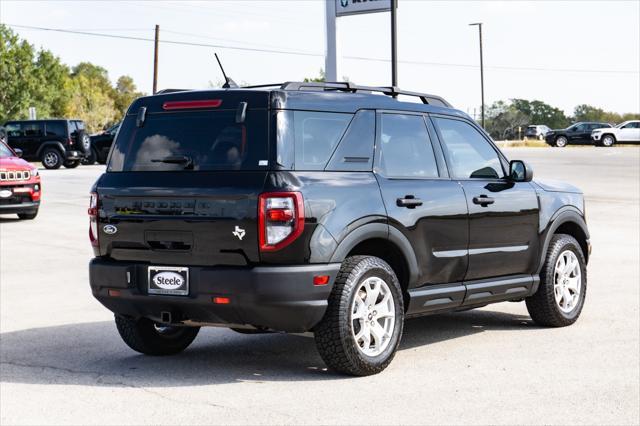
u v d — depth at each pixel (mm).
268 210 6023
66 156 39406
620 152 53000
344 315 6270
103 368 6914
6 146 20812
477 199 7477
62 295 10672
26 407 5770
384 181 6727
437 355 7258
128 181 6656
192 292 6258
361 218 6418
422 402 5805
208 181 6266
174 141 6539
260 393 6070
